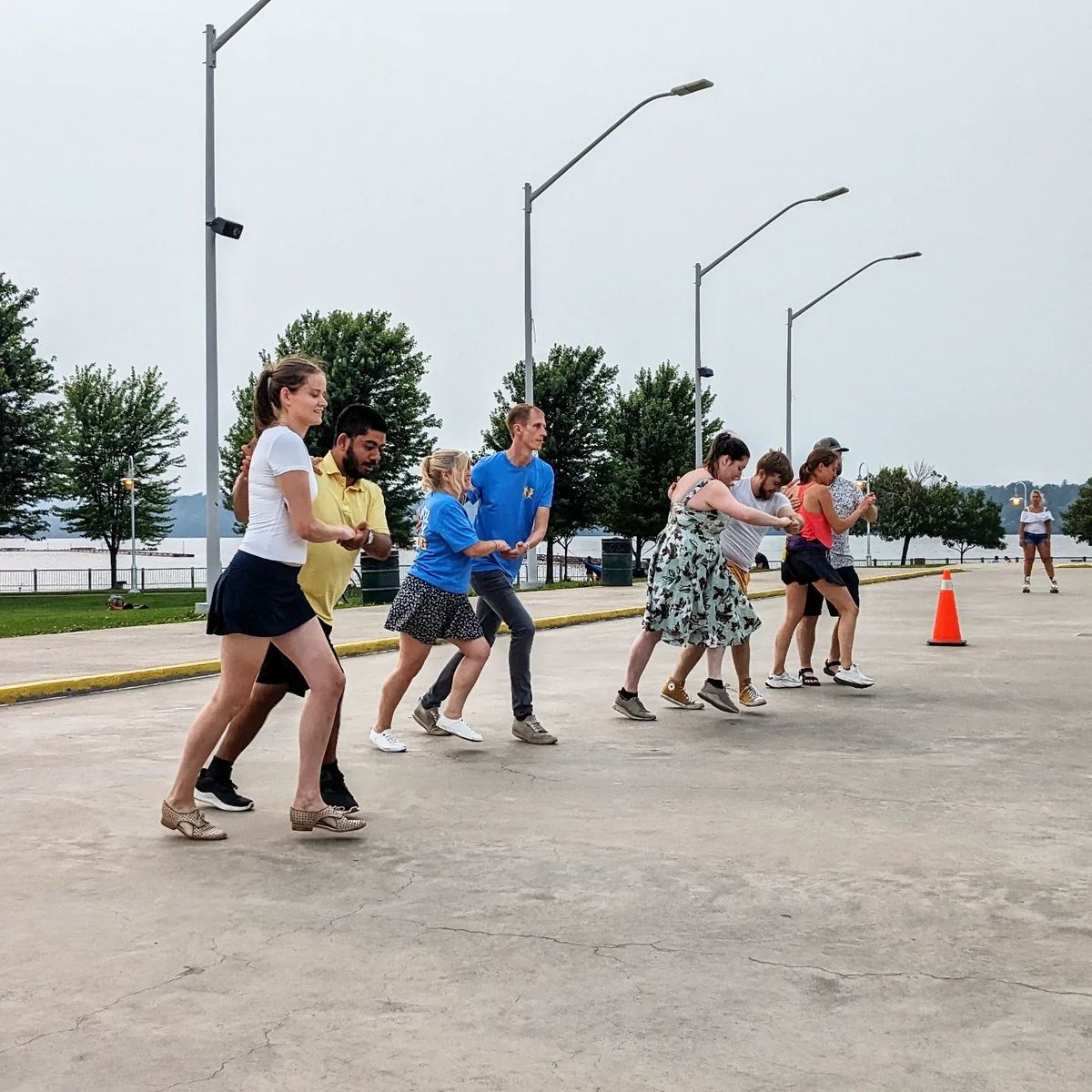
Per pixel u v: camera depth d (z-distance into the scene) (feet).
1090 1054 10.22
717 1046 10.41
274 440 16.34
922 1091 9.55
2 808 19.26
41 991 11.71
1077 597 72.90
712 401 162.40
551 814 18.84
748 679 29.73
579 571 211.82
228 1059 10.19
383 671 38.04
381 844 17.11
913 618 57.77
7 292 150.41
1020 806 19.33
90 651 42.78
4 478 147.64
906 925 13.53
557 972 12.16
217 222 64.39
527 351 83.10
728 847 16.89
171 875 15.58
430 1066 10.05
